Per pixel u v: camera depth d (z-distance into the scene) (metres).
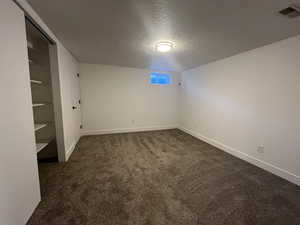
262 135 2.32
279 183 1.93
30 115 1.39
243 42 2.18
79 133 3.82
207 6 1.37
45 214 1.38
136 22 1.69
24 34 1.32
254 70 2.42
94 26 1.80
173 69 4.53
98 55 3.11
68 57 2.81
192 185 1.88
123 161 2.55
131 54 2.99
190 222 1.32
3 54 1.05
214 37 2.05
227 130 3.00
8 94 1.10
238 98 2.73
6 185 1.06
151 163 2.49
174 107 5.04
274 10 1.40
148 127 4.79
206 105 3.65
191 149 3.16
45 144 2.06
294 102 1.92
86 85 4.01
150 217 1.36
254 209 1.48
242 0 1.27
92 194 1.67
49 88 2.49
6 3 1.09
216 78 3.30
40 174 2.09
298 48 1.86
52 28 1.86
